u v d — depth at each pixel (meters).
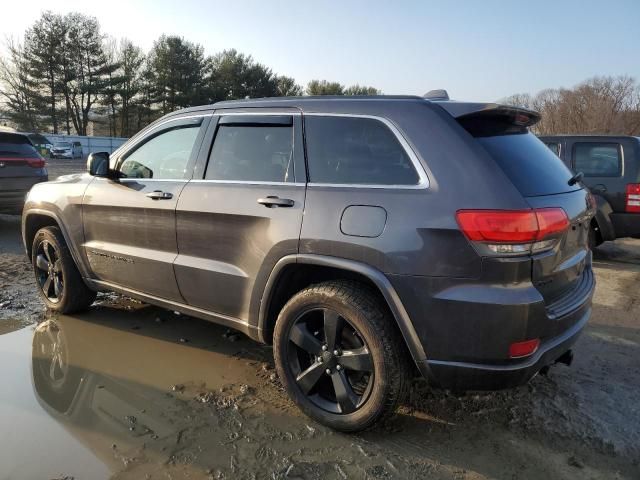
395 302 2.64
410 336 2.64
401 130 2.78
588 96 51.03
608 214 7.20
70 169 26.58
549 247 2.59
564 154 7.47
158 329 4.43
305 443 2.85
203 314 3.57
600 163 7.26
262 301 3.15
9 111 55.66
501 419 3.12
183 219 3.50
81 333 4.32
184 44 56.22
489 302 2.45
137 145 4.07
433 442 2.89
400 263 2.61
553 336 2.67
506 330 2.47
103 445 2.78
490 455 2.78
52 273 4.68
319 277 3.13
